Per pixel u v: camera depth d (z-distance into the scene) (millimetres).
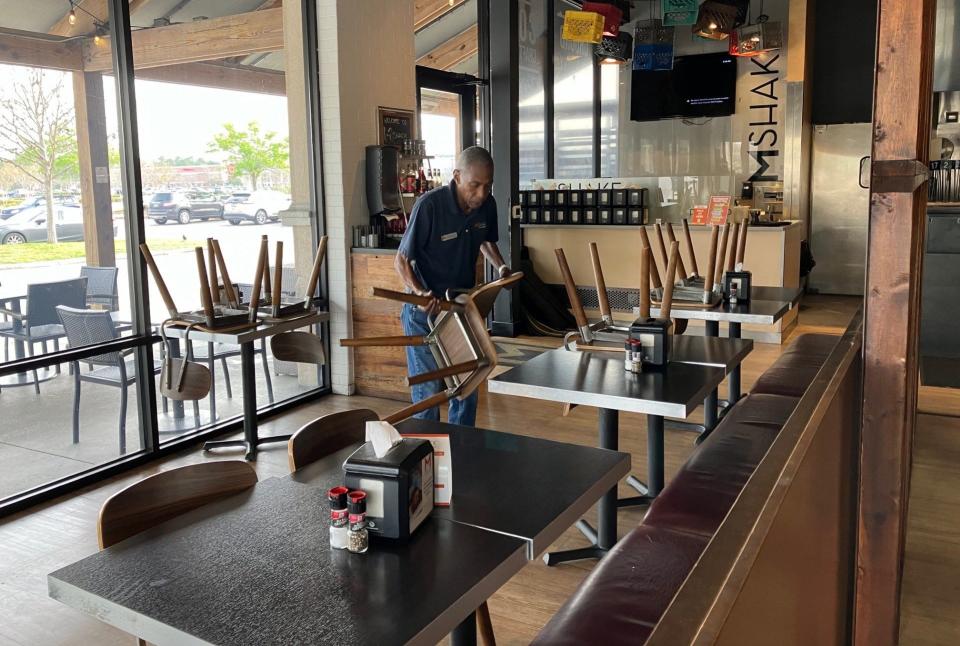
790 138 9398
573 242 8258
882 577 2238
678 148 10375
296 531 1692
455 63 7539
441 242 3742
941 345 6562
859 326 2545
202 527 1717
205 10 4773
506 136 7305
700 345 3461
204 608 1380
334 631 1304
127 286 4391
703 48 10070
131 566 1540
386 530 1615
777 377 3877
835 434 2021
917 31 1975
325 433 2320
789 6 9180
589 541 3391
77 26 4031
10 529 3623
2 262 3734
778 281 7316
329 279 5844
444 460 1804
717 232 4312
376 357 5793
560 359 3252
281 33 5355
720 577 1036
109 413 4316
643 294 3137
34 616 2895
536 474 2000
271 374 5508
